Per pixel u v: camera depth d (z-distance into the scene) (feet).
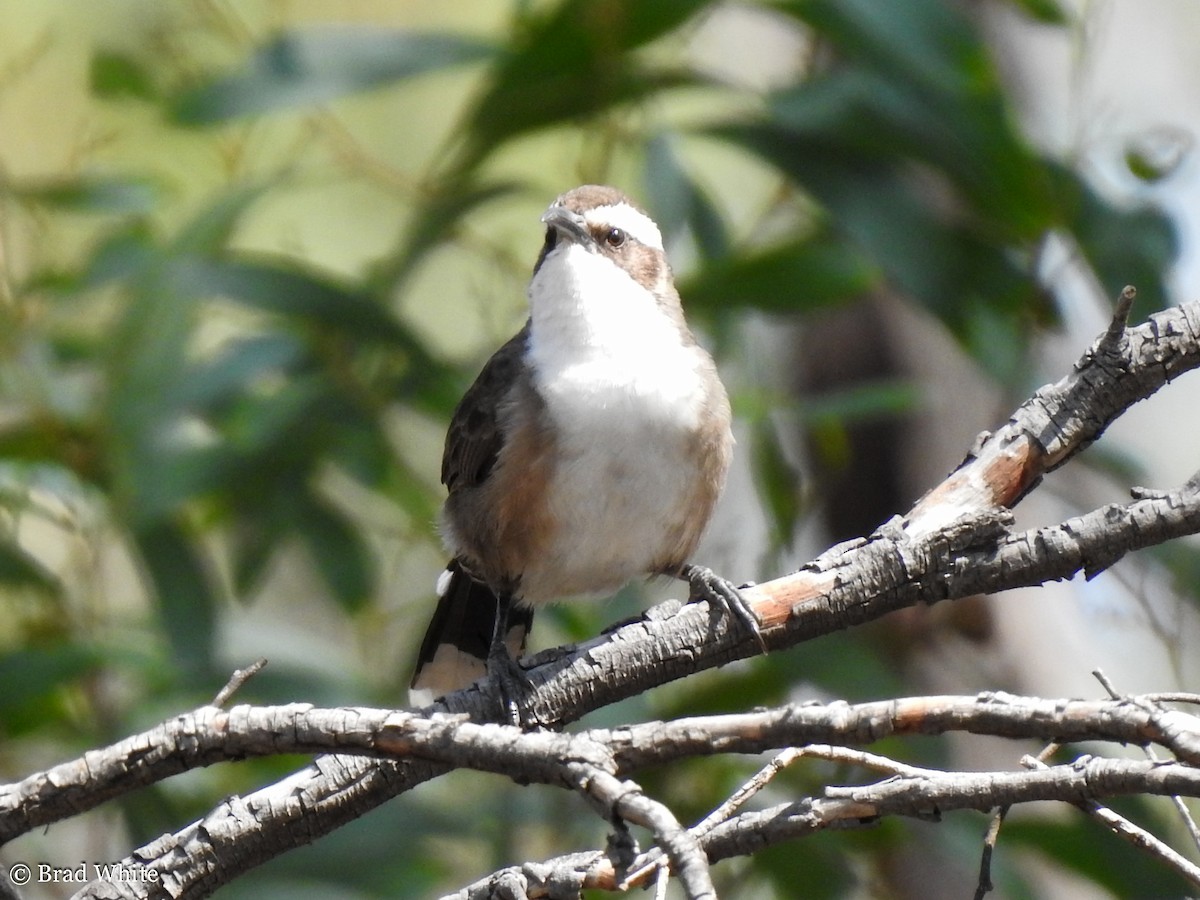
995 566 23.29
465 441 32.55
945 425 46.01
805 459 47.01
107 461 37.17
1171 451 51.72
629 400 30.86
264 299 37.58
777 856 36.14
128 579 48.32
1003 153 38.22
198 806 37.11
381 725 18.80
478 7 55.21
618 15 38.45
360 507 47.93
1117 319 24.31
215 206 38.99
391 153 53.06
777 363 48.21
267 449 38.14
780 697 37.45
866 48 39.78
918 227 39.06
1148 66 47.88
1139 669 44.24
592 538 31.55
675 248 42.52
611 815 17.34
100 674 39.17
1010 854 38.22
